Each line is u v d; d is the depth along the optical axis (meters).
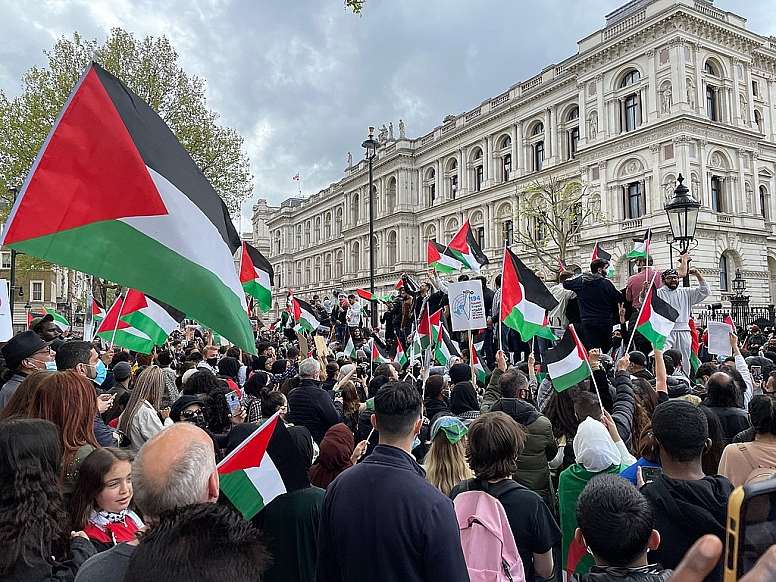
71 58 26.58
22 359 5.59
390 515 3.00
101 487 3.37
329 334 24.44
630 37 39.41
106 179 3.01
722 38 38.62
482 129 56.00
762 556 1.22
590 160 42.53
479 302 9.93
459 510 3.81
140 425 5.98
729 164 38.44
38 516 2.80
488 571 3.54
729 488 3.52
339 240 81.81
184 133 27.67
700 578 1.35
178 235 3.11
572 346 5.84
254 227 117.12
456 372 8.22
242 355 14.77
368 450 6.63
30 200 2.88
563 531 4.40
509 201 52.62
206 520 1.75
